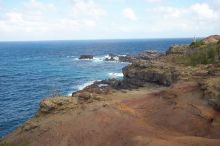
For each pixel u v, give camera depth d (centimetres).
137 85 5572
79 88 7138
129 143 2356
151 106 3091
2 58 16688
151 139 2316
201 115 2728
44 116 3272
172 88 3372
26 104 5978
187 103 2962
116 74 8950
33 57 17100
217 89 2938
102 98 3609
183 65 5369
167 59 6209
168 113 2856
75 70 10338
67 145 2575
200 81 3331
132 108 3102
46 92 6981
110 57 14100
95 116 2889
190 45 6875
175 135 2481
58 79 8575
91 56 14375
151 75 5344
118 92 4356
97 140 2531
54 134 2766
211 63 4966
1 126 4700
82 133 2666
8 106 5834
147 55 11250
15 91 7169
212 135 2444
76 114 3048
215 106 2822
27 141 2823
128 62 11894
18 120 4997
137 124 2677
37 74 9812
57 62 13538
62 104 3372
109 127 2673
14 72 10481
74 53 19375
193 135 2491
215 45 5672
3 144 2762
